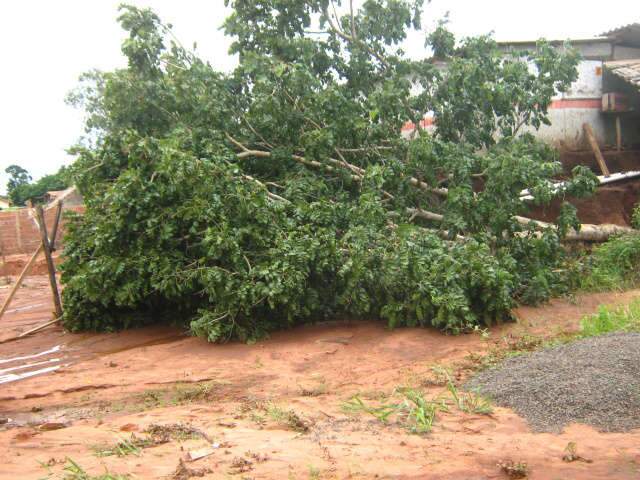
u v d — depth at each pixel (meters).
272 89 9.89
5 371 7.64
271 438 4.46
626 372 4.99
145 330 9.61
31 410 5.83
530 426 4.52
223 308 8.07
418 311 7.91
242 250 8.29
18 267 22.00
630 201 13.91
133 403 5.96
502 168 9.55
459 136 11.95
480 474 3.68
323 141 9.75
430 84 12.05
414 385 5.93
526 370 5.50
